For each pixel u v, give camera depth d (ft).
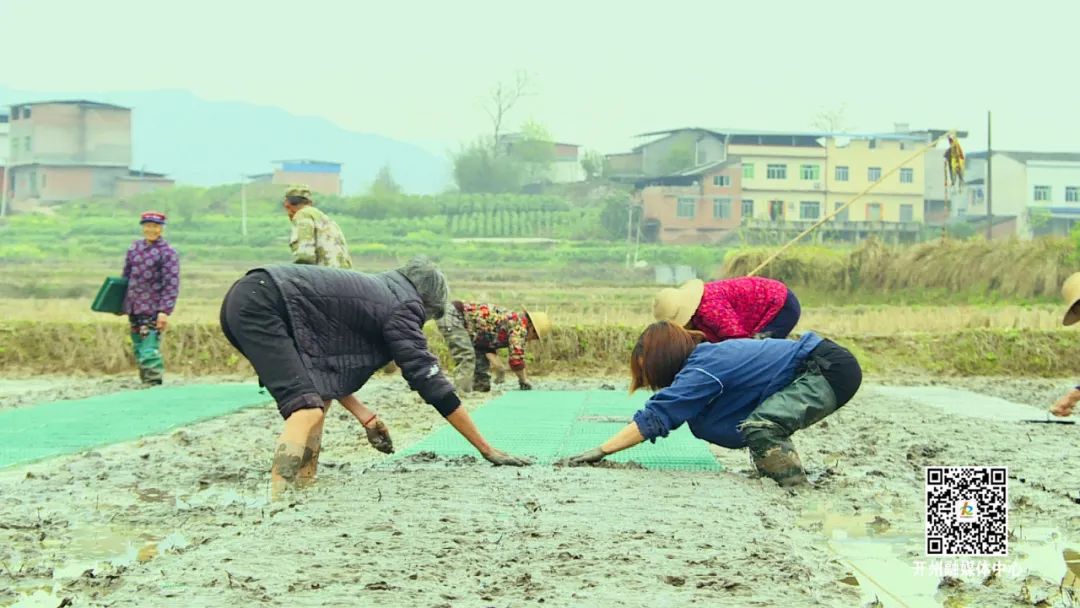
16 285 121.49
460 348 39.91
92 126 287.69
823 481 22.35
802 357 22.41
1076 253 84.33
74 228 224.53
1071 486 21.94
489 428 30.66
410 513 18.31
